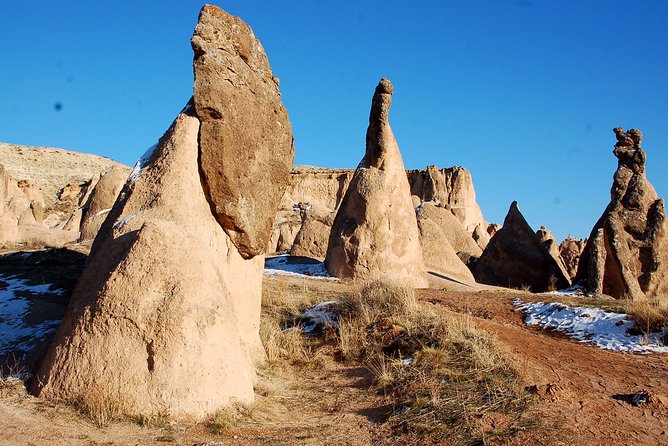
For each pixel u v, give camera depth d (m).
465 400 7.06
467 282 19.67
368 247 16.56
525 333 11.02
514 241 22.39
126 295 6.22
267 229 8.83
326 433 6.36
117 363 6.02
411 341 9.30
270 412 6.80
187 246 6.71
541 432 6.24
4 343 7.68
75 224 29.69
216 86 7.86
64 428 5.43
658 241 18.36
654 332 10.74
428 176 52.09
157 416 5.89
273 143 8.92
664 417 6.97
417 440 6.19
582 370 8.78
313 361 9.21
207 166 7.89
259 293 9.03
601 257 17.14
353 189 17.20
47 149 75.69
